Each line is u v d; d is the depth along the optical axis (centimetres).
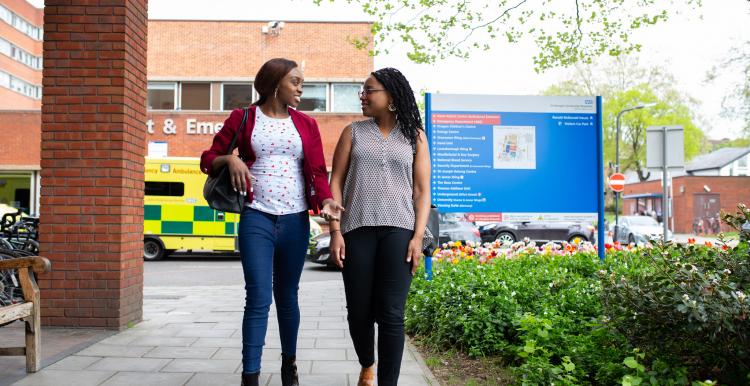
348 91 2523
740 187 4597
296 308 374
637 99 4316
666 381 344
